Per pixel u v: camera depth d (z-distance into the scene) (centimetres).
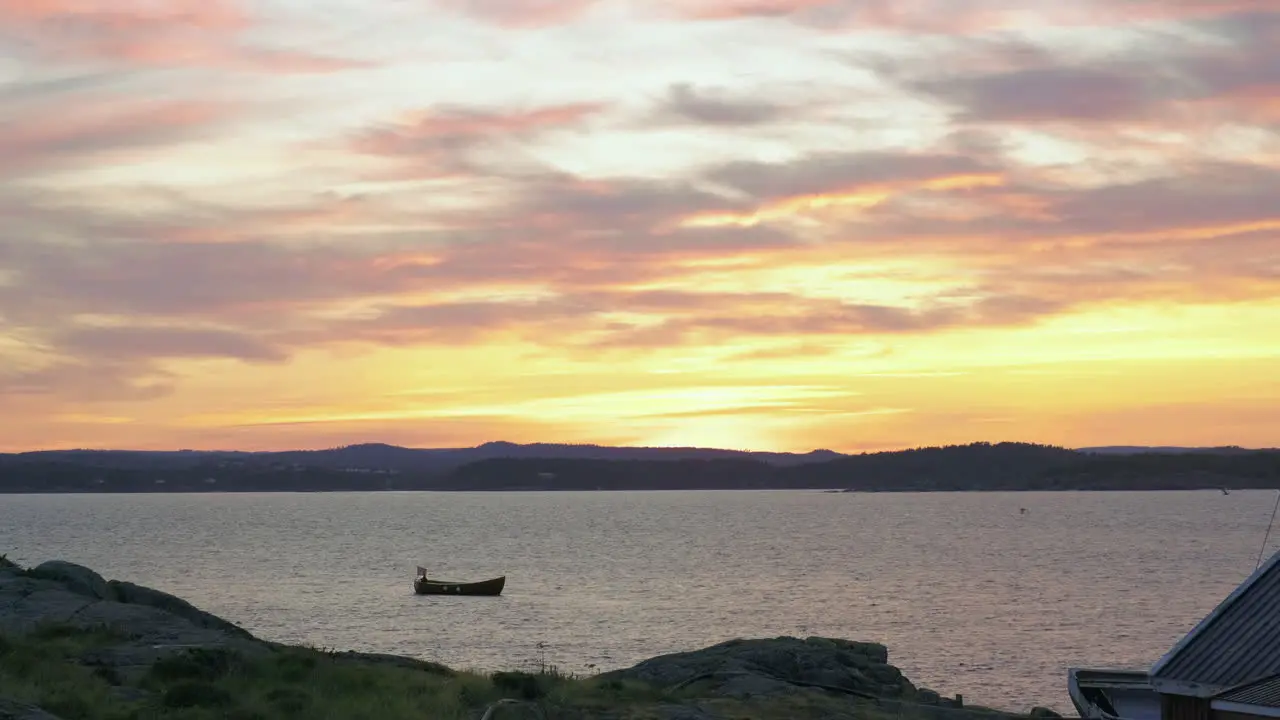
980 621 10819
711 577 15600
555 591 13662
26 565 16400
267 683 3247
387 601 12388
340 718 2902
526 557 19775
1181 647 3136
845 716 3538
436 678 3644
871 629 10256
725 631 10062
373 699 3148
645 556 19900
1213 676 3003
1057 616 11200
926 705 3912
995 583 14612
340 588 13900
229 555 19712
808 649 4500
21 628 3738
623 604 12250
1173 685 3039
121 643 3647
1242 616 3131
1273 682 2878
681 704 3519
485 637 9638
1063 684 7506
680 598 12850
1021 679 7694
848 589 13888
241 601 12369
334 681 3381
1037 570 16550
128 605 4194
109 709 2767
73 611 4003
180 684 3000
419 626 10350
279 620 10744
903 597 12962
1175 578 15212
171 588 13738
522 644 9212
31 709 2492
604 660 8381
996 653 8819
